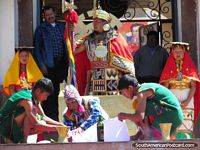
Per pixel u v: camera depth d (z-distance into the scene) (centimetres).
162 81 1504
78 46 1522
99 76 1497
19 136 1272
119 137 1246
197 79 1491
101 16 1502
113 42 1504
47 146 1189
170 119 1257
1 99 1560
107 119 1293
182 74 1491
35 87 1266
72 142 1201
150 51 1593
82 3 1784
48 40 1546
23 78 1494
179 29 1647
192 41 1627
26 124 1266
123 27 1753
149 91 1245
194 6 1631
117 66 1494
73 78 1504
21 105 1256
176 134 1477
